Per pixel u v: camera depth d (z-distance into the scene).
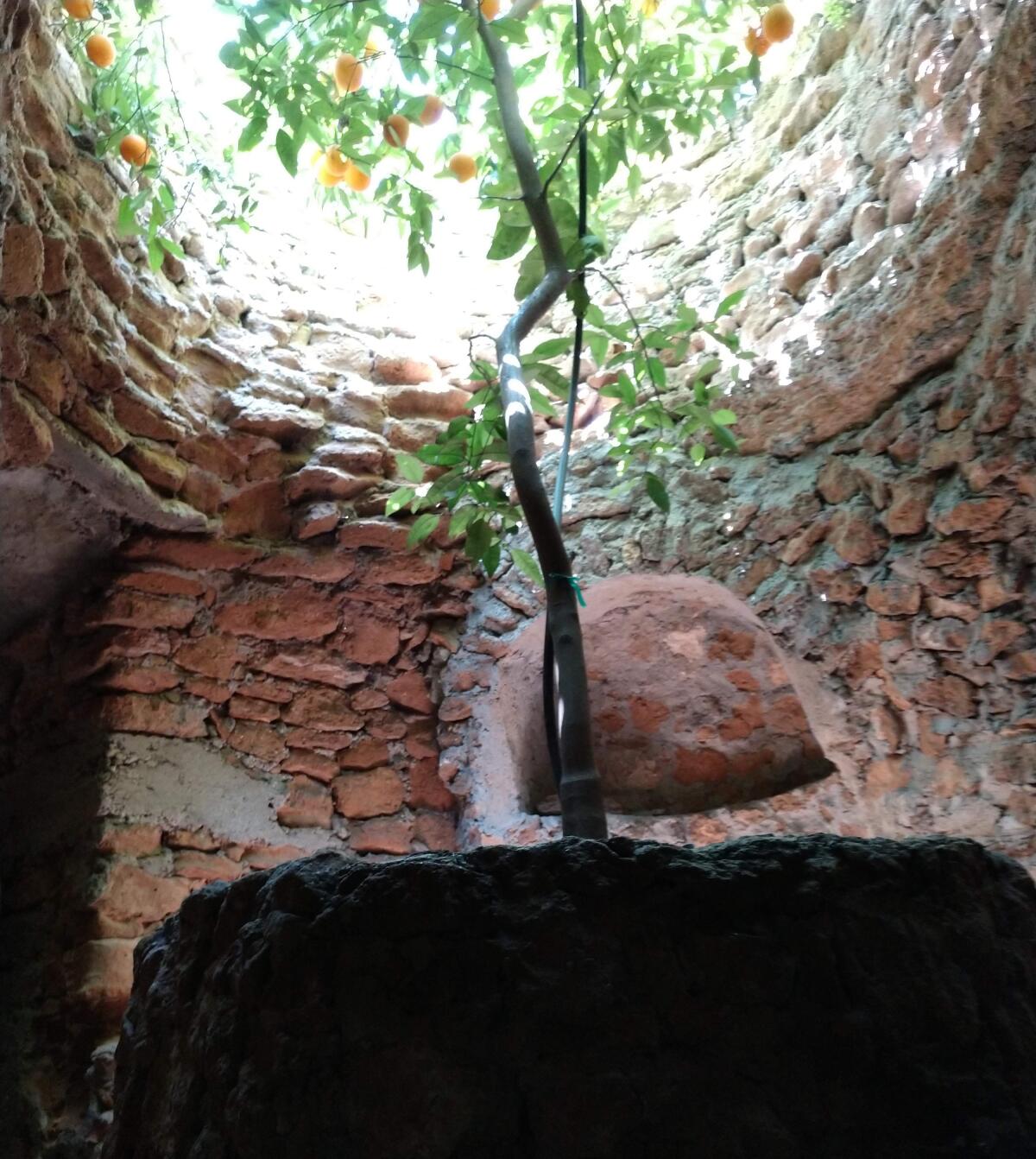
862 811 2.84
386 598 3.47
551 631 1.34
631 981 0.95
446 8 1.82
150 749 3.09
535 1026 0.93
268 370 3.58
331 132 2.72
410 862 1.01
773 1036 0.94
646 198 3.80
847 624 2.90
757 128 3.58
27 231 2.53
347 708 3.39
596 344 1.93
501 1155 0.89
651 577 3.18
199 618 3.28
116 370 2.95
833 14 3.26
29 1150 2.59
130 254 3.19
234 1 2.21
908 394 2.88
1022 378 2.55
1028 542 2.61
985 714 2.65
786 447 3.13
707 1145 0.89
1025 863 2.52
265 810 3.20
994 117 2.51
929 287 2.76
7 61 2.19
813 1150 0.90
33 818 3.11
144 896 2.91
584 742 1.25
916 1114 0.92
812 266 3.15
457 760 3.33
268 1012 0.98
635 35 2.12
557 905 0.98
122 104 3.13
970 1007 0.97
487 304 3.95
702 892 0.99
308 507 3.46
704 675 3.21
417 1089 0.91
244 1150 0.92
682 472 3.28
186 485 3.26
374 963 0.96
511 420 1.41
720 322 3.36
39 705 3.25
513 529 1.72
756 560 3.08
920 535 2.79
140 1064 1.17
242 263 3.73
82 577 3.27
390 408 3.69
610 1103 0.90
